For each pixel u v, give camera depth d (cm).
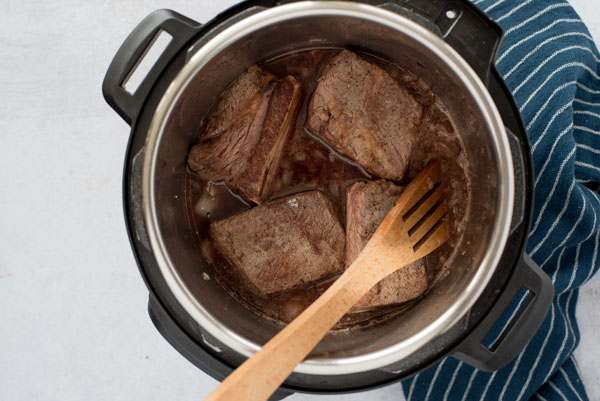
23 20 64
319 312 48
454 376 61
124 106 48
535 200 59
